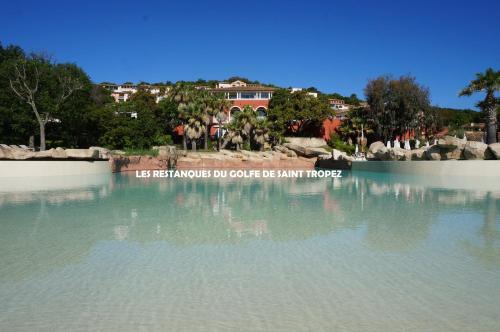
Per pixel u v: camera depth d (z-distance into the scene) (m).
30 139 38.47
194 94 52.09
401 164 30.38
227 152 47.34
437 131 58.56
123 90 111.81
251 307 5.09
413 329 4.50
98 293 5.59
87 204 14.61
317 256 7.37
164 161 42.81
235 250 7.82
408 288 5.70
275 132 55.03
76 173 28.11
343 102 97.12
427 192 18.09
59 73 38.03
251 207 13.86
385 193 18.08
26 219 11.38
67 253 7.64
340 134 60.59
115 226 10.29
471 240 8.47
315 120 60.28
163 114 57.38
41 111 36.44
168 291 5.64
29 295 5.53
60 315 4.89
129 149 43.47
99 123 46.34
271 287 5.79
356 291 5.60
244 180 27.69
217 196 17.39
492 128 31.81
